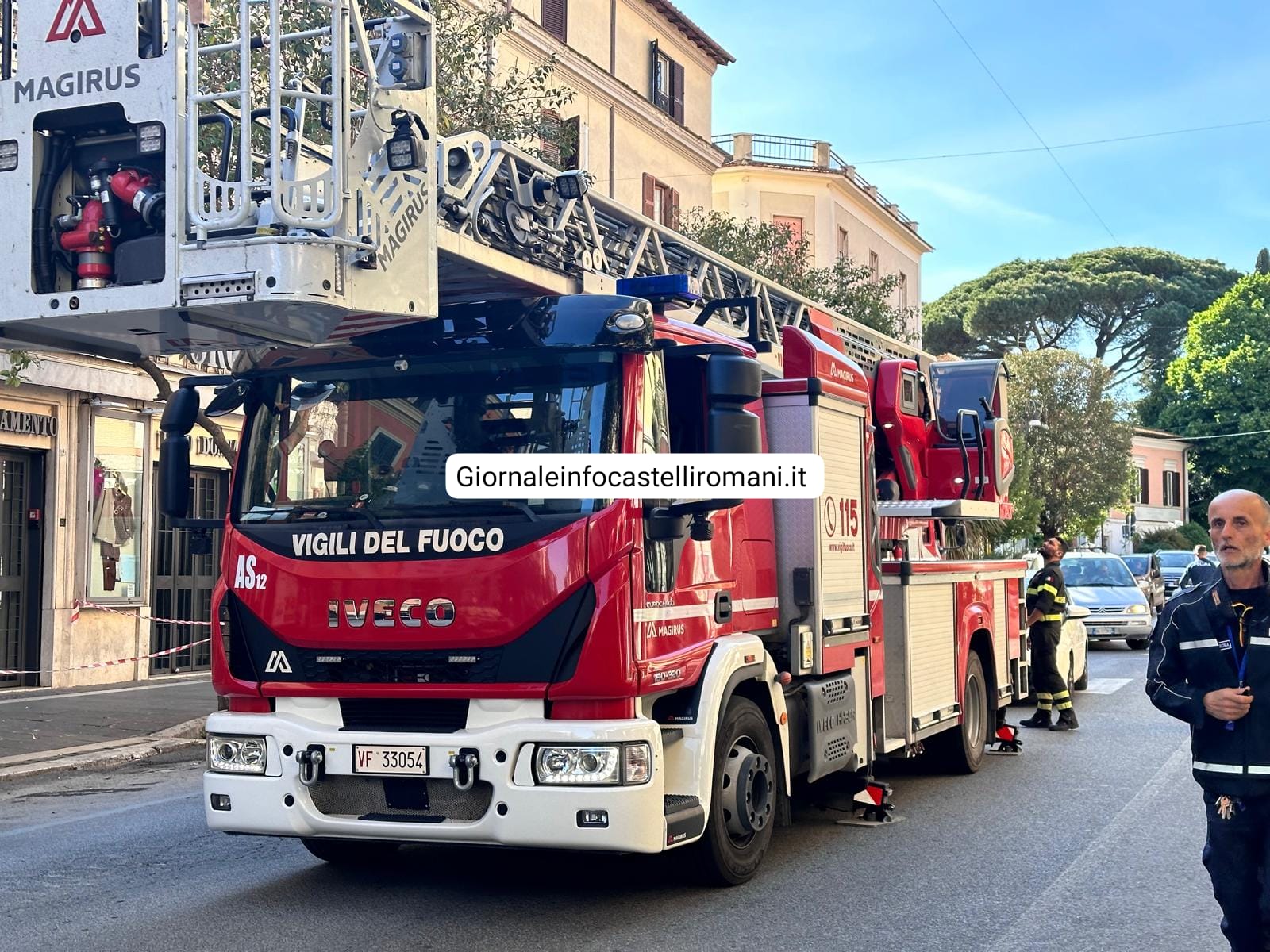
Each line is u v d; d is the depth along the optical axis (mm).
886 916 6160
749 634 6934
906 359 11953
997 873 7051
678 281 6926
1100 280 66938
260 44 5723
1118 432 45969
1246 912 4629
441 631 5863
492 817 5734
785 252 26891
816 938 5773
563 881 6867
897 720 8977
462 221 6465
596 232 7637
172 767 11305
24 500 16438
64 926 6016
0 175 5742
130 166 5719
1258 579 4590
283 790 6094
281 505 6410
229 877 7023
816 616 7441
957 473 11406
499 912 6215
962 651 10312
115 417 17359
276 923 6035
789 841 7891
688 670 6207
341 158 5453
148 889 6758
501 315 6184
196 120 5484
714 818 6426
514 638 5797
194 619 19047
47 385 15953
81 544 16797
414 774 5848
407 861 7391
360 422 6348
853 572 8094
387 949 5605
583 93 27031
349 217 5512
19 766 10750
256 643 6309
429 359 6266
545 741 5703
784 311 10211
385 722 6086
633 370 6082
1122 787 9773
